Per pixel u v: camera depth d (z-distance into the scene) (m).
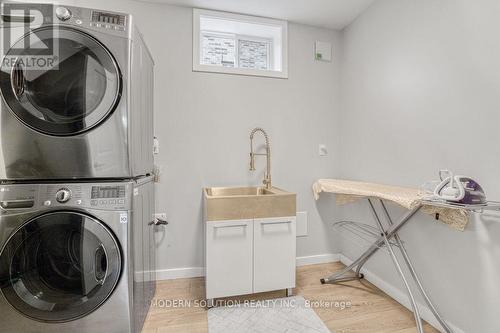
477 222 1.34
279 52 2.45
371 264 2.14
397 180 1.89
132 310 1.33
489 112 1.29
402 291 1.82
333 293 1.96
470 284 1.38
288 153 2.46
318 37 2.53
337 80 2.58
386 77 2.00
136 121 1.46
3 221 1.20
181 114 2.21
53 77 1.29
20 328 1.24
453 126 1.47
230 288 1.75
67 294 1.29
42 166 1.29
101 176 1.33
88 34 1.28
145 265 1.63
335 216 2.59
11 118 1.26
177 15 2.18
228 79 2.30
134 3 2.10
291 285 1.87
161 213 2.18
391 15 1.95
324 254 2.56
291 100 2.46
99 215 1.27
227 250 1.74
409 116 1.78
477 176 1.35
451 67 1.48
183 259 2.23
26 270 1.24
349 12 2.29
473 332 1.37
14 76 1.24
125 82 1.34
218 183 2.30
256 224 1.78
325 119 2.56
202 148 2.26
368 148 2.20
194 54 2.22
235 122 2.33
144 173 1.69
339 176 2.59
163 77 2.16
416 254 1.72
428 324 1.59
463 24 1.41
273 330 1.53
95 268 1.30
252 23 2.35
